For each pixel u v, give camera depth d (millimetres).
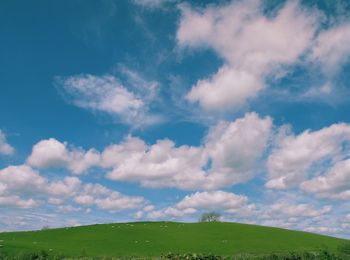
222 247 77438
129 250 72562
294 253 60281
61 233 90438
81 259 61625
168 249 74375
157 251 72188
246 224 107688
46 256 62156
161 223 107688
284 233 95125
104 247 74812
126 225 102250
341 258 58469
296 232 98375
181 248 75625
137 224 105562
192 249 74938
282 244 81750
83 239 82812
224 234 91562
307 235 94500
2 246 69125
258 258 59625
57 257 61125
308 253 59906
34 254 61406
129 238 84438
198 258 58500
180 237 87000
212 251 73438
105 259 62344
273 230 98688
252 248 76938
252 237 88688
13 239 82625
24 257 59500
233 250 74688
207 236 88812
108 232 91250
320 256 58719
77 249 71750
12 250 65312
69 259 61312
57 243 77875
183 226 102688
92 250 71625
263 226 105062
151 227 99625
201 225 104438
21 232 92938
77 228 97312
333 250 73250
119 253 69500
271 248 77312
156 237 86250
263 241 84250
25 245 72000
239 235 90625
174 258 59156
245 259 59031
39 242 78312
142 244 78438
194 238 86125
